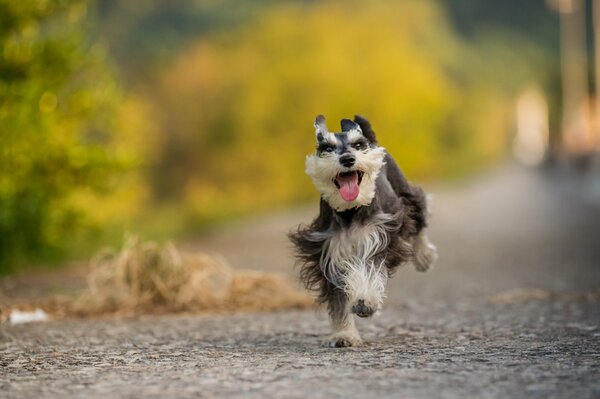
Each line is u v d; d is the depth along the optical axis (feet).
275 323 34.17
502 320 33.35
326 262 27.37
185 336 31.19
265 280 40.09
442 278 50.34
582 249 65.67
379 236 27.02
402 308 38.17
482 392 20.76
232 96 189.57
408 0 263.70
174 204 143.64
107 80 62.90
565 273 51.26
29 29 60.49
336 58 193.88
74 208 60.34
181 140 185.06
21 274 53.42
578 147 230.89
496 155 444.96
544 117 397.39
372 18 207.72
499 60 546.26
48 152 57.52
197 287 39.17
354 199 26.48
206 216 103.96
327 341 28.14
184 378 23.27
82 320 36.06
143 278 39.11
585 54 279.69
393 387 21.47
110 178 61.77
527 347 26.91
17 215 56.24
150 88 192.85
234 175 183.32
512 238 76.95
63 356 27.43
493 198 147.02
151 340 30.37
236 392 21.39
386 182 28.45
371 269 26.66
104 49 63.31
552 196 148.97
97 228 61.57
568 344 27.35
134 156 59.82
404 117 197.98
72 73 61.87
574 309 36.24
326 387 21.65
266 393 21.17
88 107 60.75
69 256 61.98
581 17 285.64
